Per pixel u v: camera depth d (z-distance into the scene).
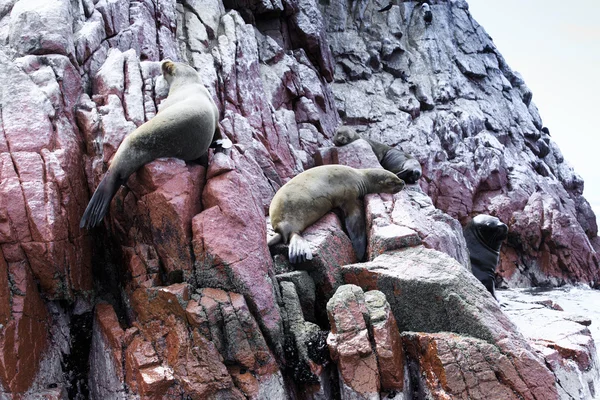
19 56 8.18
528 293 13.88
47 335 6.72
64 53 8.34
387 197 9.27
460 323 6.78
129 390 6.20
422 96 18.41
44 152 6.99
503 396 6.12
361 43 18.89
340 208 8.97
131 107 8.23
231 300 6.44
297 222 8.26
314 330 6.80
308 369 6.54
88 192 7.56
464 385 6.14
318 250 7.74
